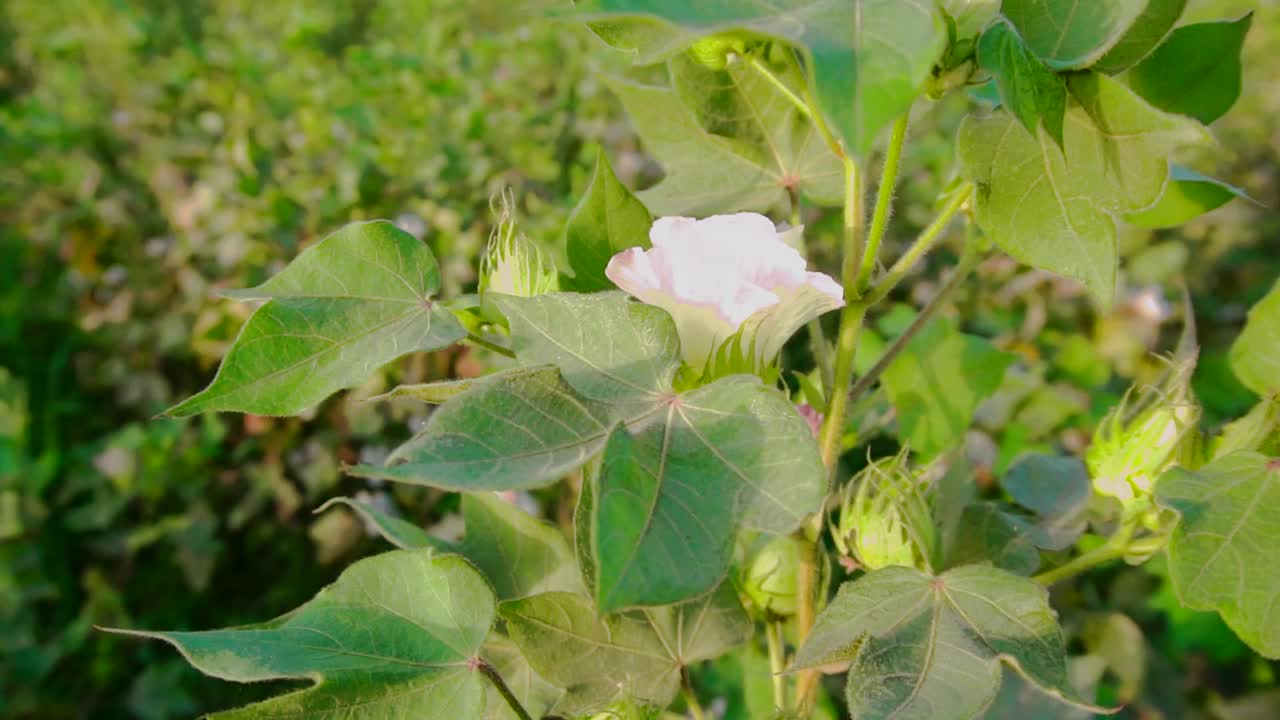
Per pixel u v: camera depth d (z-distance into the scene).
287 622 0.37
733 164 0.46
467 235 1.39
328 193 1.46
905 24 0.26
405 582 0.37
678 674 0.41
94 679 1.12
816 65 0.25
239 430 1.24
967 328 1.26
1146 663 0.89
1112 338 1.22
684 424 0.30
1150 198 0.33
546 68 1.89
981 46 0.31
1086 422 1.09
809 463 0.28
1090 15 0.33
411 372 1.24
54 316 1.37
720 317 0.34
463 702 0.36
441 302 0.39
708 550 0.27
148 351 1.31
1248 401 1.18
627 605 0.26
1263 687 0.89
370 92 1.82
